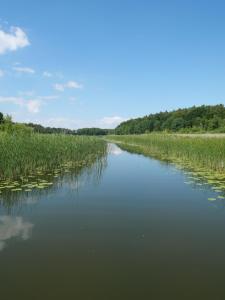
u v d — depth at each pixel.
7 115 19.30
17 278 3.79
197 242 4.94
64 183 9.73
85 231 5.40
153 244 4.86
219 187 9.01
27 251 4.55
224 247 4.74
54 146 13.56
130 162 16.03
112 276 3.85
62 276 3.84
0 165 9.90
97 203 7.29
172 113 79.25
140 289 3.56
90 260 4.28
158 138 27.27
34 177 10.66
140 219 6.10
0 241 4.92
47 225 5.70
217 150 13.11
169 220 6.03
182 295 3.44
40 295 3.43
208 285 3.65
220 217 6.23
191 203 7.32
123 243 4.89
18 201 7.43
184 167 13.82
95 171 12.41
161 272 3.96
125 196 8.01
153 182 10.02
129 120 106.00
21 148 11.23
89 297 3.40
